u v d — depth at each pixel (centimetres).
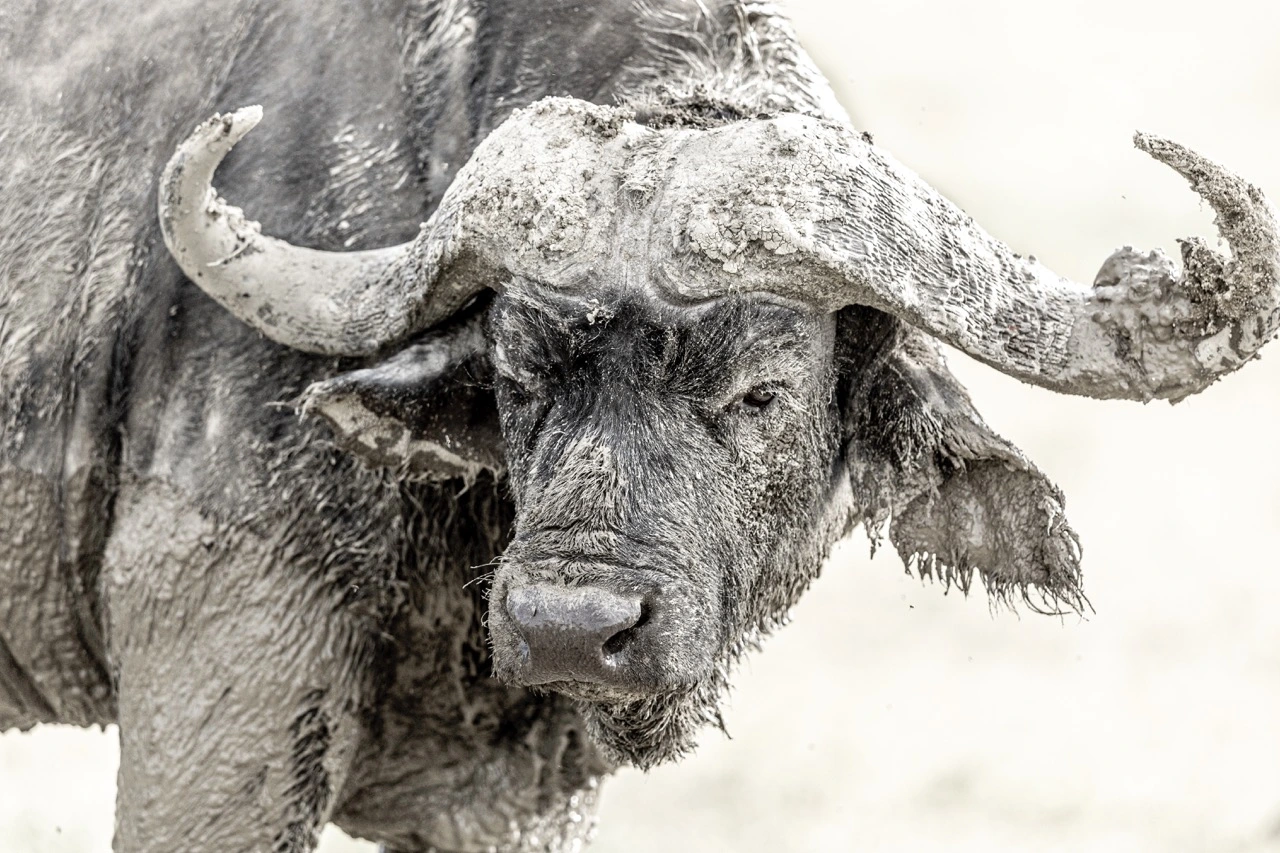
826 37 9138
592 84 1845
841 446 1738
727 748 3494
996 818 3180
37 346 1933
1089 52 9675
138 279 1908
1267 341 1544
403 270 1698
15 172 1992
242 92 1922
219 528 1823
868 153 1608
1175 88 9038
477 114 1852
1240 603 4253
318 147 1869
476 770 2014
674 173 1586
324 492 1823
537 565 1541
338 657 1844
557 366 1602
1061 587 1708
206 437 1836
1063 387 1602
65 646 1994
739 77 1847
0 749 3344
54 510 1927
